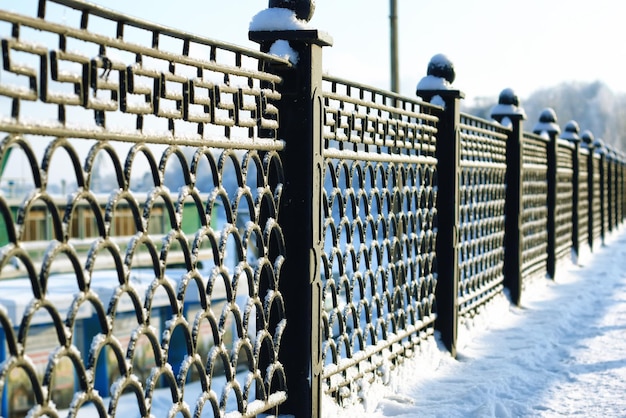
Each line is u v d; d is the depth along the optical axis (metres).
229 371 2.85
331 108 3.57
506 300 8.02
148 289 2.35
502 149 8.10
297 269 3.29
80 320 10.76
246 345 2.97
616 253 15.44
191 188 2.54
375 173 4.32
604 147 19.64
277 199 3.20
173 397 2.51
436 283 5.68
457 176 5.73
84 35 1.96
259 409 3.06
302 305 3.28
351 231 3.97
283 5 3.26
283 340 3.31
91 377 2.08
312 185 3.25
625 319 7.62
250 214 2.98
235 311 2.88
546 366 5.69
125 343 11.49
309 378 3.28
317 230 3.32
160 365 2.43
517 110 8.28
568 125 13.34
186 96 2.45
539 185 10.16
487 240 7.38
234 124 2.78
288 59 3.20
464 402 4.48
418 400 4.51
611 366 5.55
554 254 10.62
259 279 3.17
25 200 1.84
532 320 7.39
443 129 5.66
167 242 2.42
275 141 3.14
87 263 2.06
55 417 1.96
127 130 2.18
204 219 2.64
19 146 1.82
